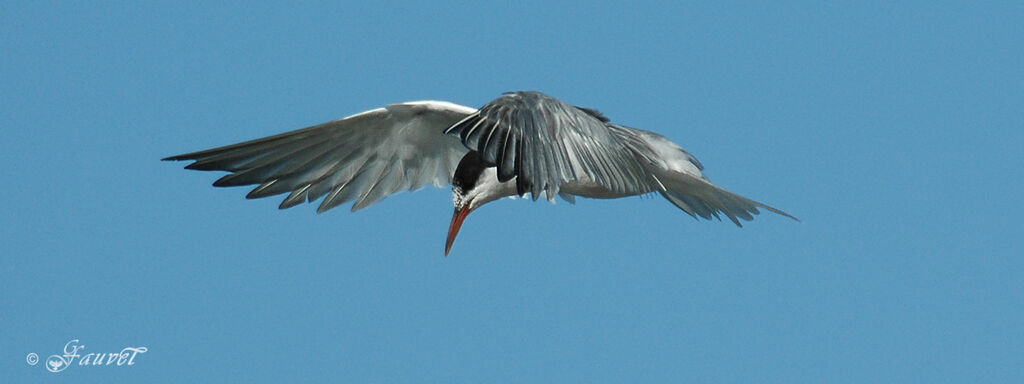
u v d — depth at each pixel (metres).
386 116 13.17
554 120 10.48
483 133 10.12
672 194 13.21
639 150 12.20
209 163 12.98
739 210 13.02
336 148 13.46
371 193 13.86
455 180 13.14
